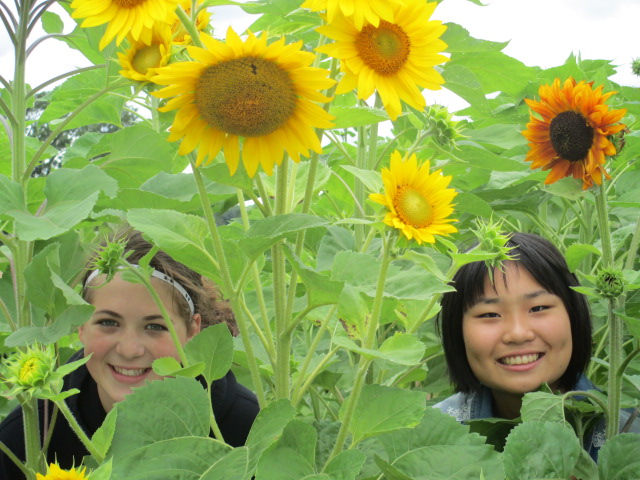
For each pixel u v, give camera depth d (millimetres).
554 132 1949
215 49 1116
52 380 1319
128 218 1328
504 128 2449
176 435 1258
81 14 1197
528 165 2561
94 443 1264
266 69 1141
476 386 2277
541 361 2135
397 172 1201
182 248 1346
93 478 1109
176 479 1190
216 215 3275
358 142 2410
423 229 1192
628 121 2861
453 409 2367
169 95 1158
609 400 1883
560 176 2002
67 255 1881
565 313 2146
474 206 2184
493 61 1854
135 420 1252
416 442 1407
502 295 2098
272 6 1332
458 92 1692
